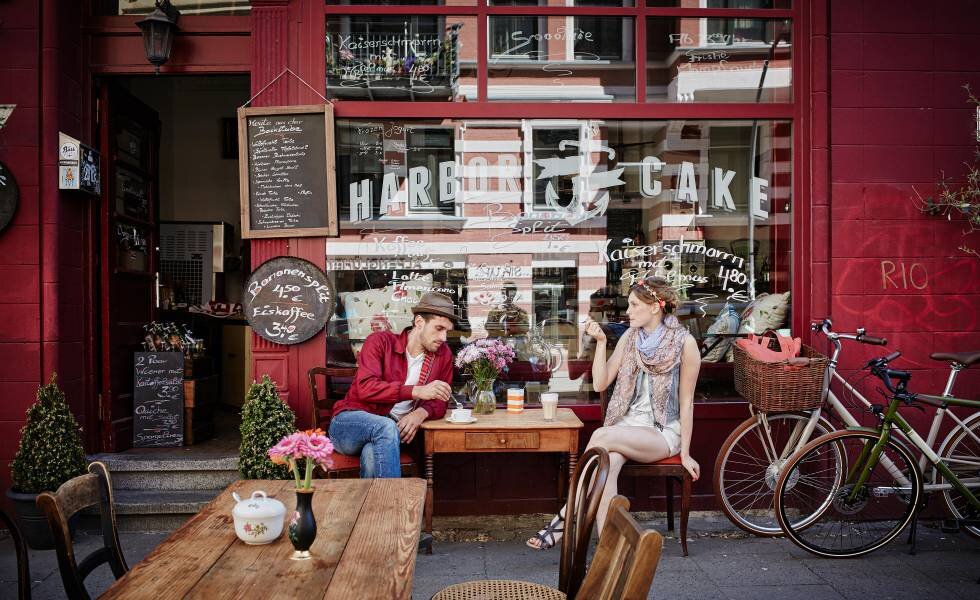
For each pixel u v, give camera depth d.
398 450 3.76
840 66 4.55
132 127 5.24
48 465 4.04
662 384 3.90
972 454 4.42
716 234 4.71
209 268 7.40
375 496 2.49
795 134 4.64
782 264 4.69
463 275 4.66
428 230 4.64
